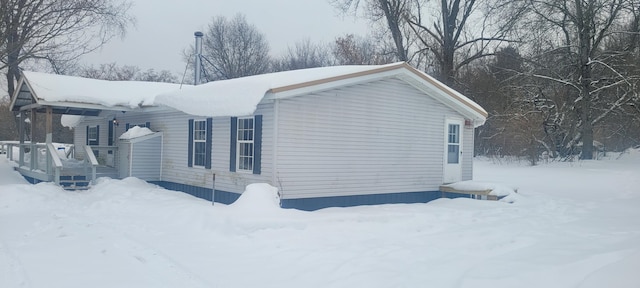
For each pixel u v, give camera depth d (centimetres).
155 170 1565
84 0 1653
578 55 2441
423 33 3309
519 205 1291
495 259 683
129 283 616
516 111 2511
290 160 1130
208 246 816
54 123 3797
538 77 2527
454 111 1502
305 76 1190
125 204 1184
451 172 1498
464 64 3080
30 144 1673
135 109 1575
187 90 1362
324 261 709
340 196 1221
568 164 2300
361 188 1263
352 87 1241
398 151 1348
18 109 1838
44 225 982
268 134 1131
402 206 1235
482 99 2991
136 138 1527
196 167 1402
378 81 1295
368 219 1019
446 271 642
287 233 882
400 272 641
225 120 1291
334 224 963
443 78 3070
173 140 1520
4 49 1553
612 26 2512
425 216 1071
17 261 711
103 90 1639
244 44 5259
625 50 2425
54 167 1490
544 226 988
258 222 912
